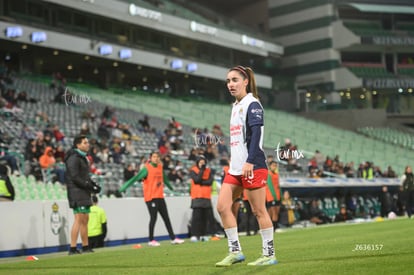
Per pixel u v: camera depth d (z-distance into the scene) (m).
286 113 52.88
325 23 58.12
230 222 6.75
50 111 30.28
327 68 57.97
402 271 5.46
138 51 44.47
